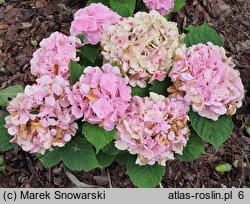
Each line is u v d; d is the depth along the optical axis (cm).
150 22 136
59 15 190
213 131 136
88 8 144
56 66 136
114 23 143
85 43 146
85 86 126
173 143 130
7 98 161
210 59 133
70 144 138
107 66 130
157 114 128
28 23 189
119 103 128
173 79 133
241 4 198
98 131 130
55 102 129
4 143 141
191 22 193
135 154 140
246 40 191
